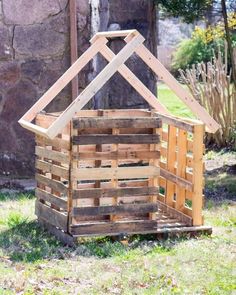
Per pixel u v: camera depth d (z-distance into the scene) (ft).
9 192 30.09
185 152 24.22
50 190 23.99
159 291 18.19
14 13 31.94
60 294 17.87
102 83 21.80
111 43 38.04
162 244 22.39
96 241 22.58
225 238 23.36
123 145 22.65
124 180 25.40
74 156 21.97
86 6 32.32
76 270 19.86
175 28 86.99
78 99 21.62
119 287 18.51
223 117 42.01
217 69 42.32
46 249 21.62
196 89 43.01
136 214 22.94
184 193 24.43
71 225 22.21
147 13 39.55
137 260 20.75
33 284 18.61
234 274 19.67
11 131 32.32
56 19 32.14
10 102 32.30
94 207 22.31
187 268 20.11
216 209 28.07
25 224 24.86
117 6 38.42
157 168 22.85
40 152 24.26
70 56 32.32
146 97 25.16
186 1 38.83
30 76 32.24
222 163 38.27
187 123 23.63
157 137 22.67
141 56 22.75
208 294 18.12
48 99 24.84
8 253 21.33
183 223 24.09
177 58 80.43
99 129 22.11
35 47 32.17
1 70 32.17
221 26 45.06
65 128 22.43
